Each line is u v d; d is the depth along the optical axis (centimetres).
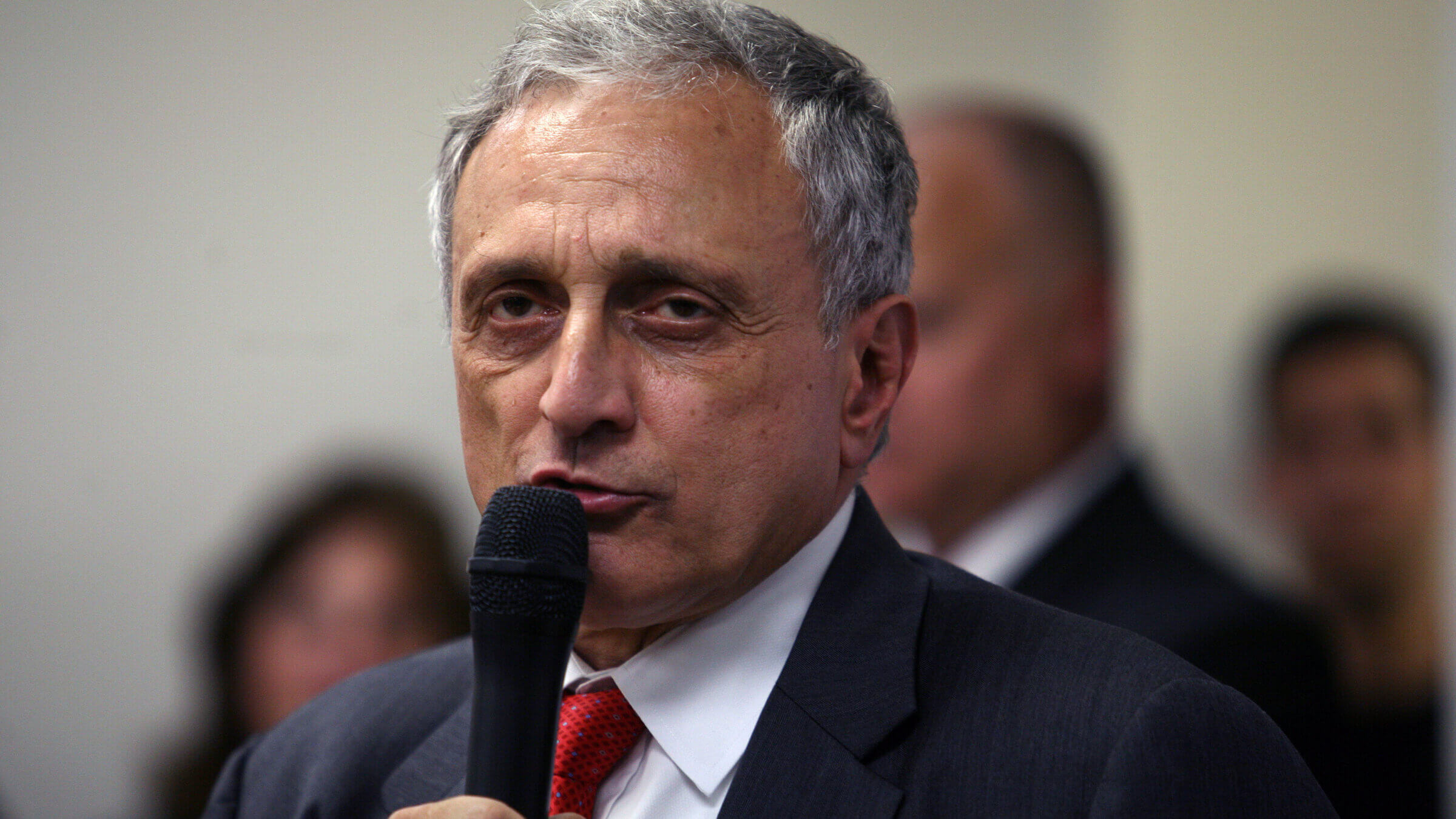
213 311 1007
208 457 992
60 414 1001
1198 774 364
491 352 405
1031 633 416
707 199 386
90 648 978
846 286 413
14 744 969
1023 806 373
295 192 1016
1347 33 928
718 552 390
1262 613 863
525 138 401
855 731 396
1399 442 888
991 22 977
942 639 423
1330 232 917
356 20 1027
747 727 411
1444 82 912
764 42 413
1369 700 855
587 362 380
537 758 346
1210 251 925
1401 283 907
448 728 471
